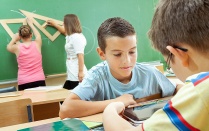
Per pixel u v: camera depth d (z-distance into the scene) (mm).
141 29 3750
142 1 3723
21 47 2922
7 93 2299
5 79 3006
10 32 3021
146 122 467
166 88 1182
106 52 1079
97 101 1110
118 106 820
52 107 2396
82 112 1053
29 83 2939
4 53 2998
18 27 3068
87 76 1182
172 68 539
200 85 418
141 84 1170
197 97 412
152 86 1183
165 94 1182
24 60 2936
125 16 3654
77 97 1096
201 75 437
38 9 3158
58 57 3291
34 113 2324
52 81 3301
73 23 2910
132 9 3682
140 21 3738
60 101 2021
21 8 3074
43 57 3205
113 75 1145
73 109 1057
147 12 3760
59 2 3254
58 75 3293
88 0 3410
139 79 1170
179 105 433
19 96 2156
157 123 442
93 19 3465
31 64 2967
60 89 2434
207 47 461
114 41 1012
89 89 1122
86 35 3441
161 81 1197
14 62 3029
